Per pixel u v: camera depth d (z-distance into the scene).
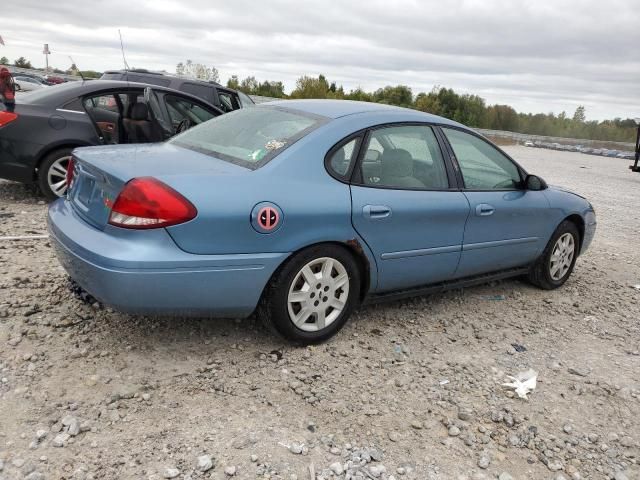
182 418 2.97
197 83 10.69
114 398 3.06
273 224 3.38
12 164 6.46
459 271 4.59
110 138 7.18
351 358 3.78
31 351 3.41
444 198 4.28
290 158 3.59
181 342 3.71
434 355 3.98
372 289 4.06
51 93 6.71
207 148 3.90
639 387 3.83
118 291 3.08
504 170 4.93
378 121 4.05
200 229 3.16
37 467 2.52
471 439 3.07
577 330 4.72
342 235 3.68
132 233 3.10
